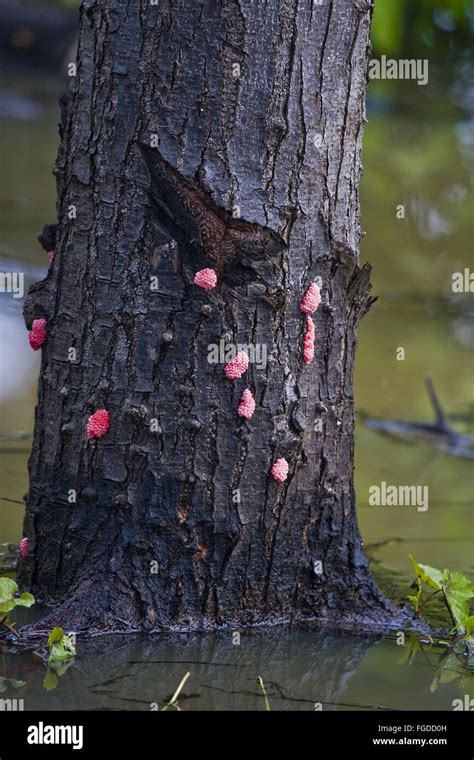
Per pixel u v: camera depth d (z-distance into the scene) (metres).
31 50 11.92
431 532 4.86
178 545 4.46
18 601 4.42
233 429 4.46
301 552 4.52
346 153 4.50
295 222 4.47
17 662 4.40
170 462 4.46
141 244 4.45
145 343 4.45
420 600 4.63
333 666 4.45
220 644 4.46
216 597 4.48
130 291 4.45
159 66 4.43
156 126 4.43
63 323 4.49
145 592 4.47
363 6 4.49
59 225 4.50
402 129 11.36
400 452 5.20
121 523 4.47
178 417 4.45
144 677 4.39
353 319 4.54
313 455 4.51
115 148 4.45
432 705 4.38
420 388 5.47
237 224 4.45
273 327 4.47
